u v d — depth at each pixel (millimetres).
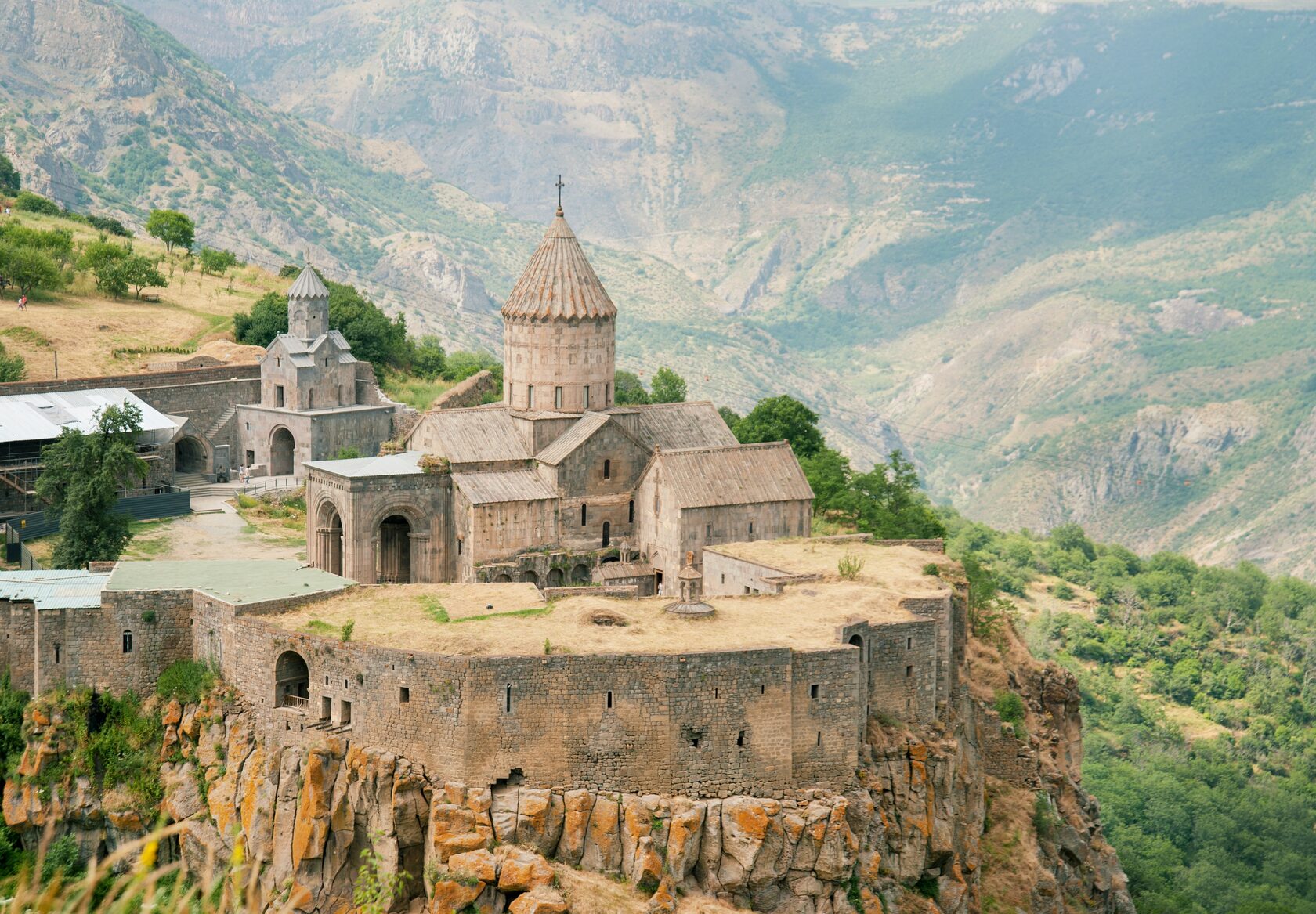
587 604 103688
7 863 98438
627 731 91500
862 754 98750
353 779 92562
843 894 93500
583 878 88812
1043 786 125625
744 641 96500
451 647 92625
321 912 92438
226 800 96688
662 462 131875
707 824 91312
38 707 101500
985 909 110375
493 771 90188
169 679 102625
